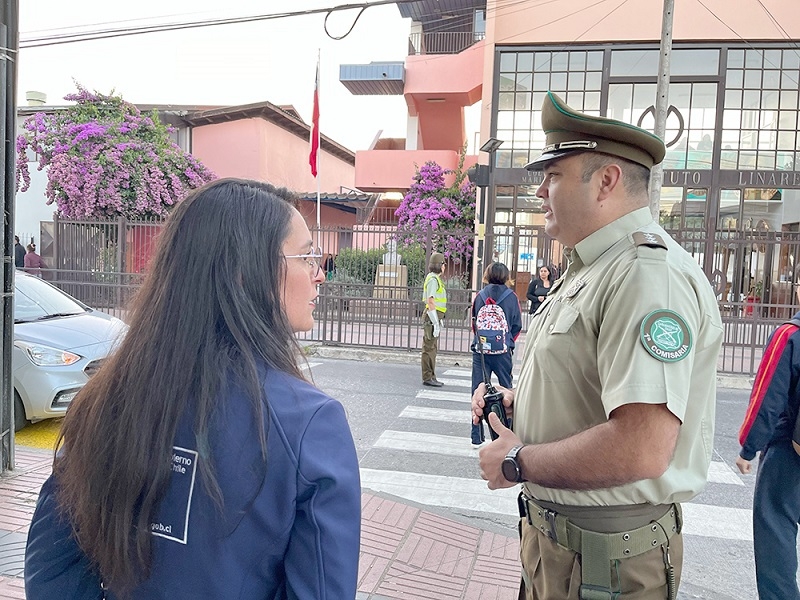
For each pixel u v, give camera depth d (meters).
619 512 1.51
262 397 0.96
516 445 1.58
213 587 0.93
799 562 3.49
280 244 1.09
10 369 4.17
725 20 13.89
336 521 0.95
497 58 15.01
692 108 14.36
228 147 19.86
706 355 1.48
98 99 16.27
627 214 1.57
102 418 1.00
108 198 15.23
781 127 14.12
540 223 15.00
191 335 0.99
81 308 6.57
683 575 3.38
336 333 11.24
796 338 2.47
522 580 1.85
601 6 14.36
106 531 0.96
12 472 4.17
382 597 2.93
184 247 1.05
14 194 4.13
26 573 1.09
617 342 1.37
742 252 10.51
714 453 5.61
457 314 10.45
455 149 21.23
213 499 0.91
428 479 4.67
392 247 10.95
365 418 6.39
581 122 1.54
